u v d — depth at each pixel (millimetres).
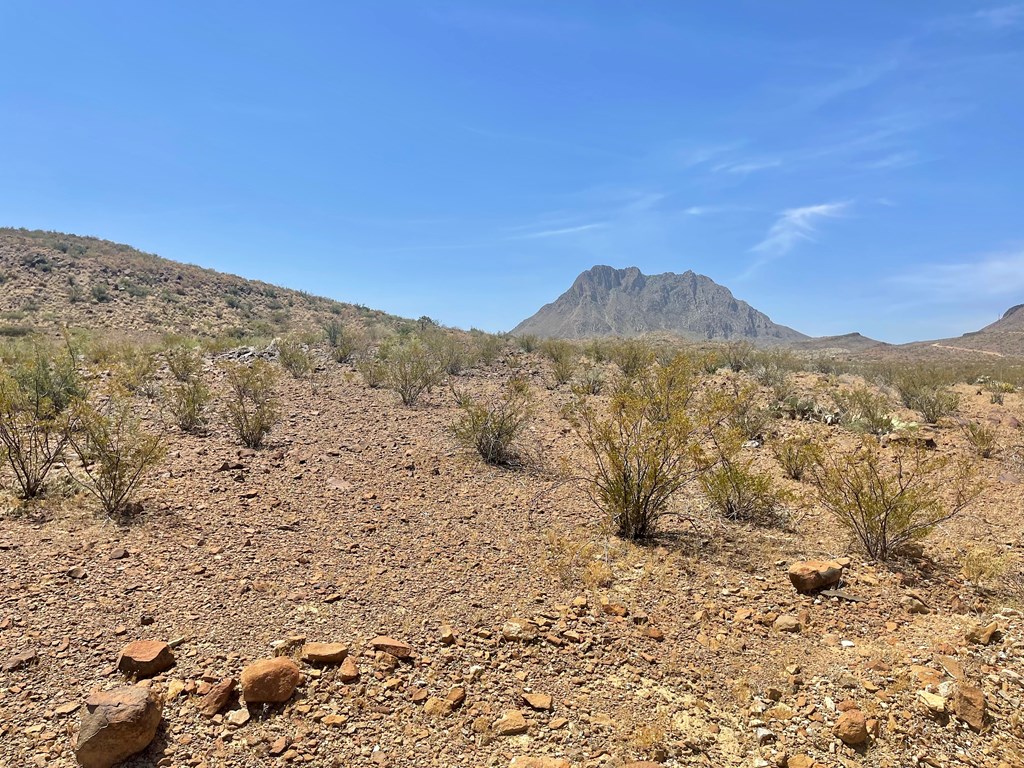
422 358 16906
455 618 4766
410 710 3656
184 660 3904
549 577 5676
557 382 17469
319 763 3199
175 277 47344
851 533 6973
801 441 9648
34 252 43688
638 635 4734
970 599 5465
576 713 3764
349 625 4516
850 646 4664
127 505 6375
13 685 3543
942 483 8586
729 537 6965
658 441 6973
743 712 3869
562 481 8852
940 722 3707
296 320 44000
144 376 13445
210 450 8789
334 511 7008
